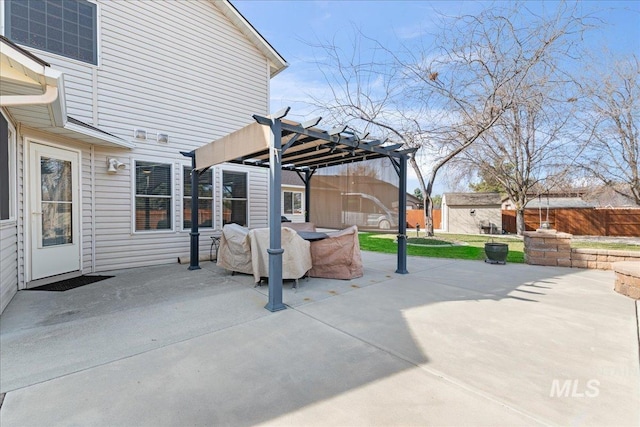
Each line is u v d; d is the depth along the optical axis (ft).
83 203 18.70
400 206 19.12
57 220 16.94
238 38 26.96
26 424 5.80
